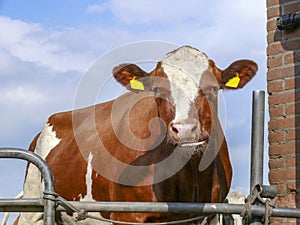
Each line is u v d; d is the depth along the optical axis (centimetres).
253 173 318
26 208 312
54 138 486
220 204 313
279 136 424
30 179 490
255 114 320
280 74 428
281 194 420
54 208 306
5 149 306
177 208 311
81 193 432
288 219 413
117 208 308
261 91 321
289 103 422
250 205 312
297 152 416
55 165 460
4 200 308
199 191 388
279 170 422
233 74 394
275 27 432
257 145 318
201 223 381
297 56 422
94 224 418
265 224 312
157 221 378
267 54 434
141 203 309
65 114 498
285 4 430
